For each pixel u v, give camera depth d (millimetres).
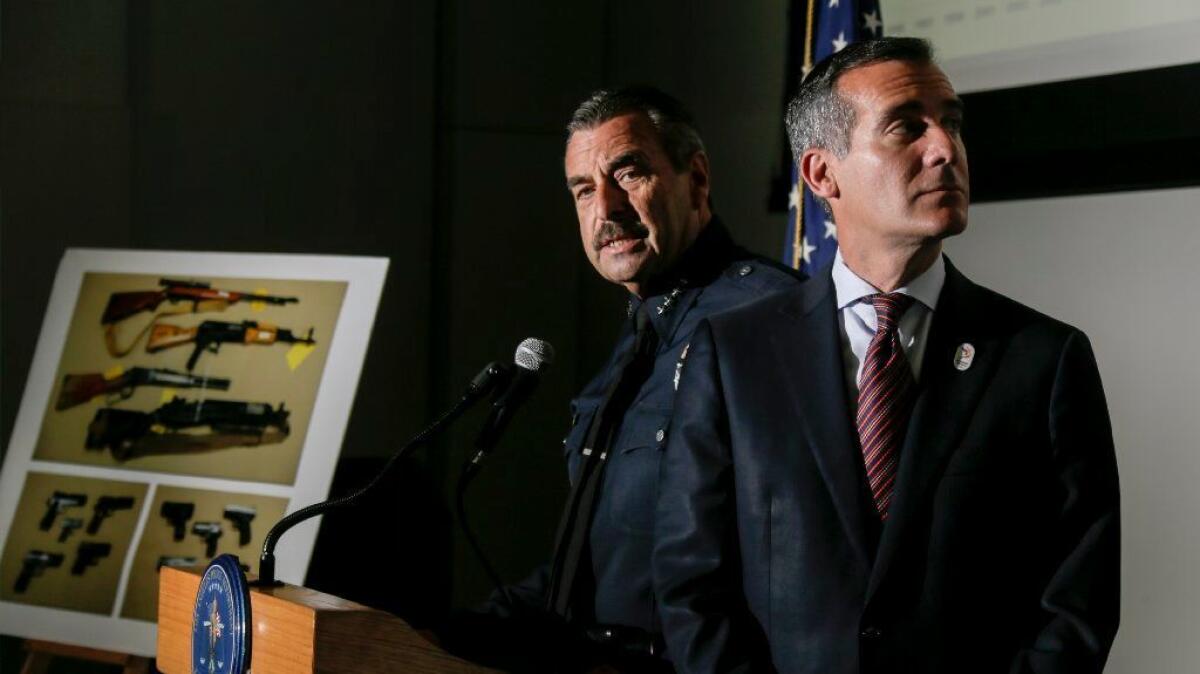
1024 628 1411
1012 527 1422
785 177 3268
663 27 3609
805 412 1490
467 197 3592
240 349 2627
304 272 2646
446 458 3547
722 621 1481
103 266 2820
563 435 3641
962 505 1402
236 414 2576
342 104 3551
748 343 1571
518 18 3645
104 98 3428
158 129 3451
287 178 3518
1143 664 2418
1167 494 2393
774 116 3311
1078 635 1348
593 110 2051
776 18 3318
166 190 3451
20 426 2746
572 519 1885
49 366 2773
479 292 3596
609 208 2002
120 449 2645
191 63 3465
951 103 1479
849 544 1431
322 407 2514
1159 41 2387
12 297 3363
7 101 3367
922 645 1380
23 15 3379
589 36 3721
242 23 3492
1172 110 2365
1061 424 1431
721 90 3459
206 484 2545
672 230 2010
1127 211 2469
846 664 1395
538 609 1900
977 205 2738
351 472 3238
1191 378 2361
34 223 3377
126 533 2580
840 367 1502
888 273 1504
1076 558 1397
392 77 3578
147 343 2705
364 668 1389
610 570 1809
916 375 1486
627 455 1829
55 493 2660
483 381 1722
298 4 3527
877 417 1462
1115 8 2457
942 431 1428
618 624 1778
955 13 2740
